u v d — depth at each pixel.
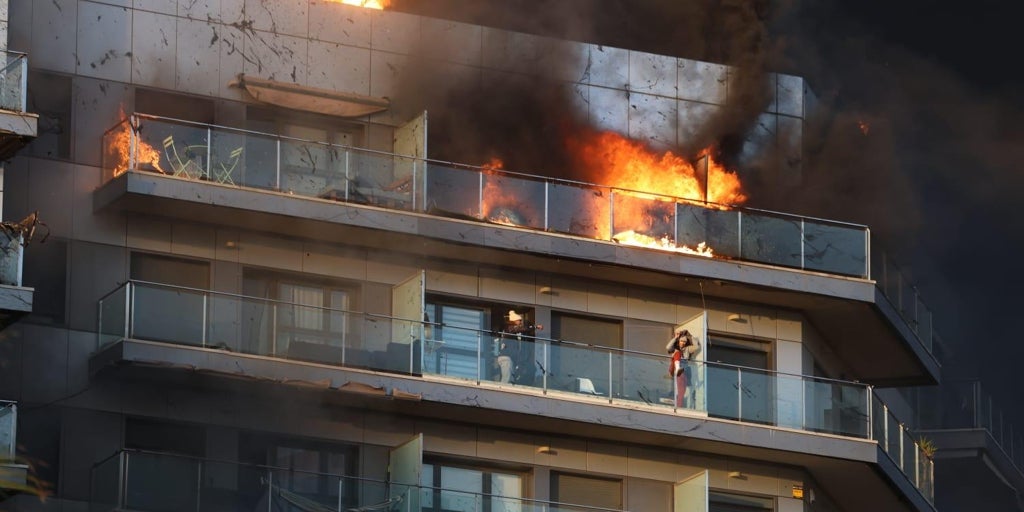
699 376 69.62
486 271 70.25
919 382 78.62
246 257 67.25
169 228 66.50
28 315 62.66
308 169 67.31
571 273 71.00
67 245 65.12
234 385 64.69
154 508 60.72
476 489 68.06
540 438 69.12
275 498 62.16
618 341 71.56
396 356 66.19
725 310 73.12
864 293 73.25
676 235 71.62
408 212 68.12
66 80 66.69
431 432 67.88
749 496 71.25
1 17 61.66
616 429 68.50
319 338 65.38
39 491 33.03
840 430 70.94
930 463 75.75
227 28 69.56
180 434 64.88
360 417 67.06
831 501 74.06
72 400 63.72
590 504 69.38
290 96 69.50
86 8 67.62
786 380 70.62
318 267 68.12
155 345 63.28
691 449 70.56
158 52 68.31
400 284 68.19
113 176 65.81
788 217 73.38
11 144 59.62
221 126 67.00
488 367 67.38
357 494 63.34
